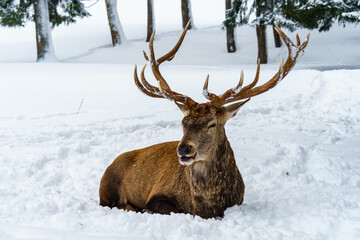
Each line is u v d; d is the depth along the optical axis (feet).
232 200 29.14
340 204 27.89
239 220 26.76
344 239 23.02
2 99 77.92
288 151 46.14
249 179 37.73
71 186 38.32
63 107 71.36
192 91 85.46
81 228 24.80
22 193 34.47
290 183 36.27
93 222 25.91
